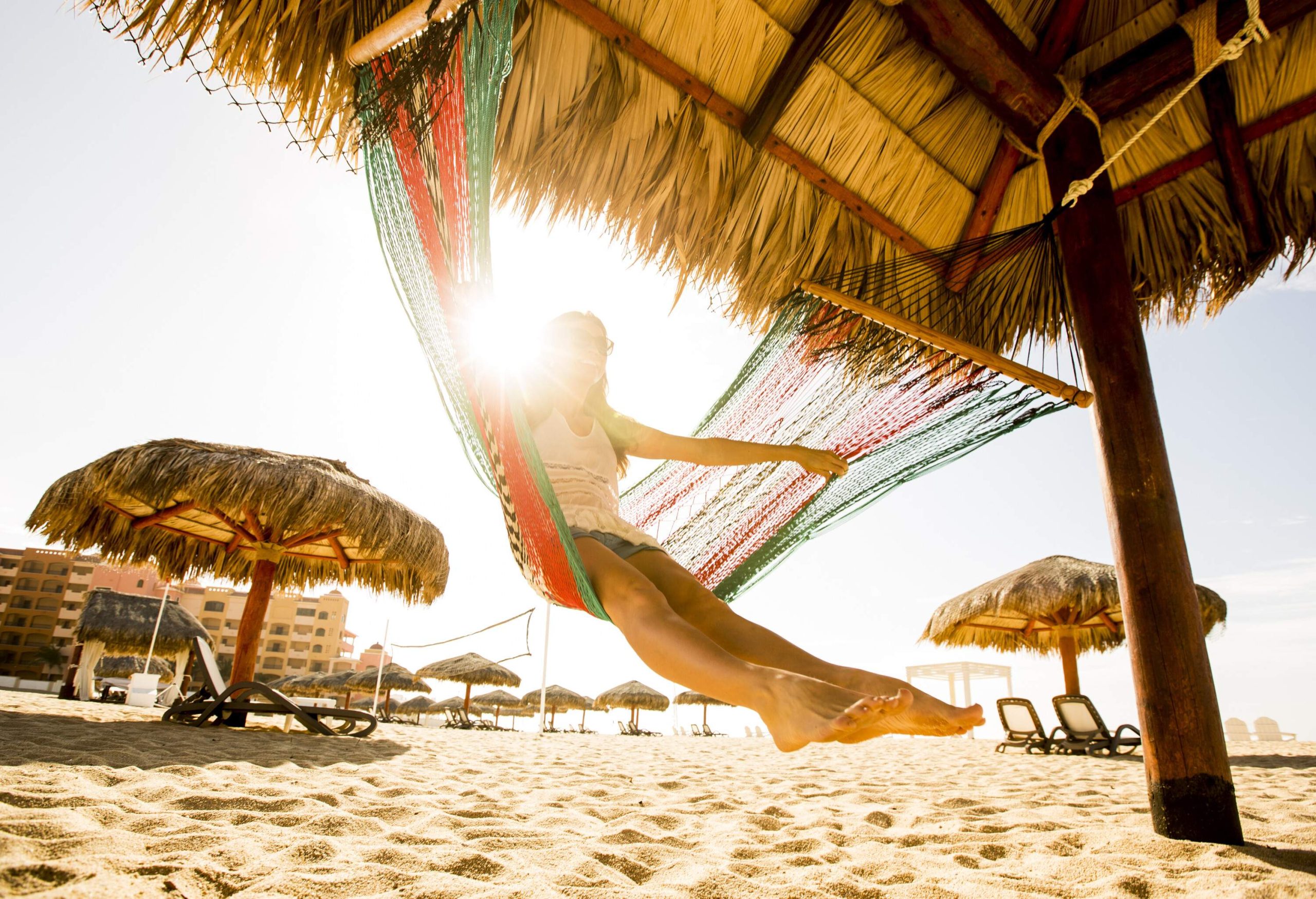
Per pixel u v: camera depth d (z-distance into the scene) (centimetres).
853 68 326
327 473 751
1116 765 705
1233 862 214
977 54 300
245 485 696
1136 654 256
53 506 751
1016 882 199
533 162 286
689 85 305
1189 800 241
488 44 163
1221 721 247
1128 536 263
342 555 888
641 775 499
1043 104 308
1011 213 380
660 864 217
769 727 118
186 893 148
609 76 290
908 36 326
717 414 268
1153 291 361
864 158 346
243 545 877
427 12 180
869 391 259
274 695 659
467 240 157
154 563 878
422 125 181
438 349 171
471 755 609
